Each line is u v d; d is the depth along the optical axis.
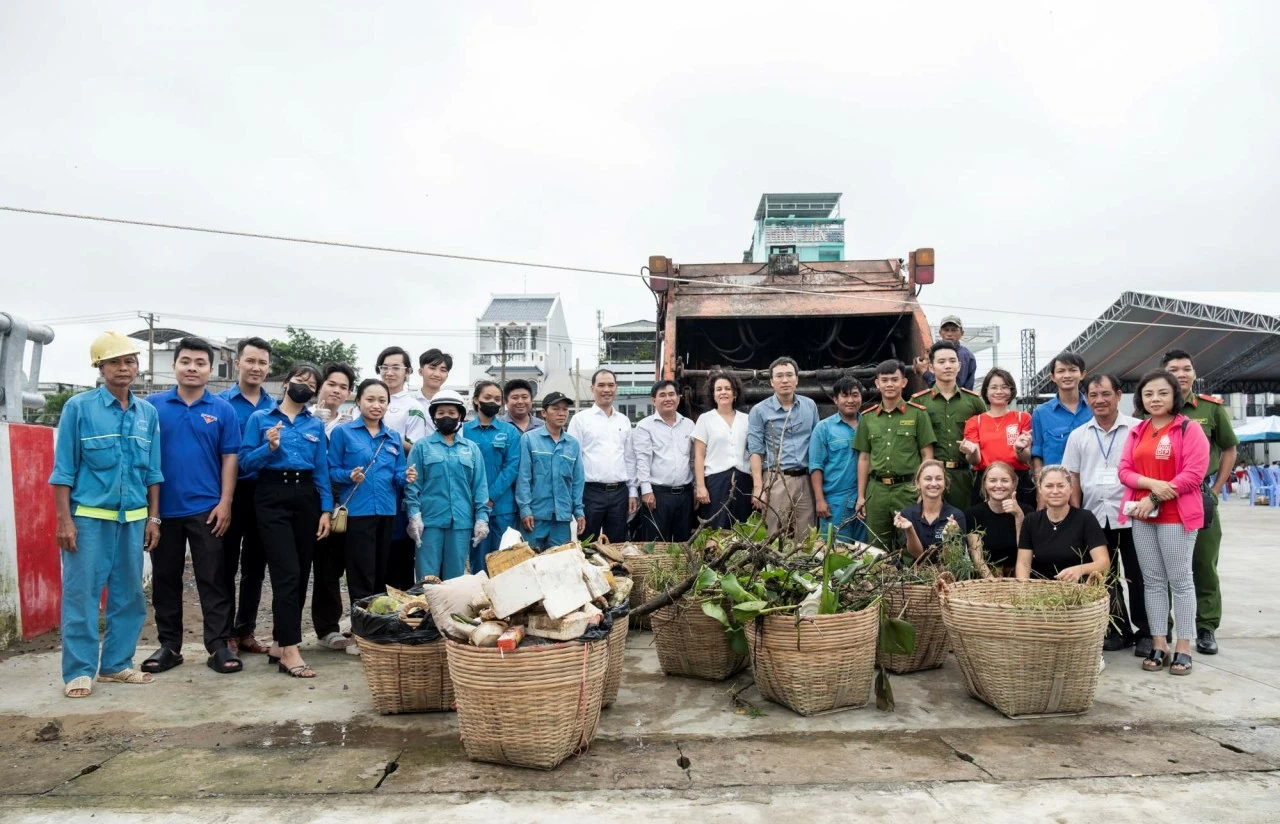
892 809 2.70
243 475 4.77
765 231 38.03
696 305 7.55
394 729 3.57
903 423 5.34
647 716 3.75
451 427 5.04
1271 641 5.11
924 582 4.42
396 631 3.68
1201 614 4.80
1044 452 5.32
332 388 5.28
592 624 3.23
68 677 4.07
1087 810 2.68
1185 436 4.40
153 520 4.49
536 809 2.72
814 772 3.04
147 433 4.38
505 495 5.79
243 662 4.79
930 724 3.60
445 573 5.10
